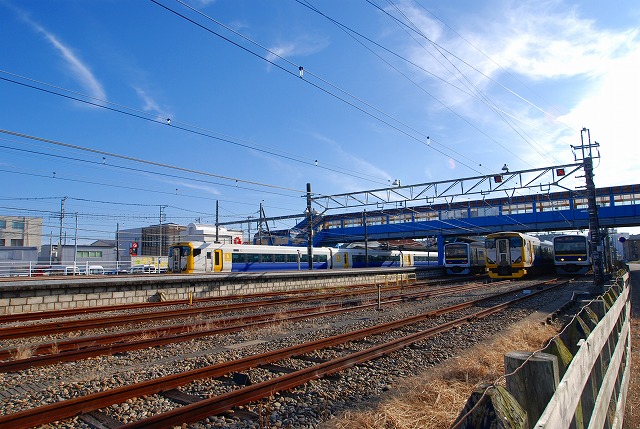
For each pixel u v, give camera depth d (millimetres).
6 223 66625
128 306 16875
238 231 63000
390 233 49500
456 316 13484
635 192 40000
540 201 44406
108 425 4914
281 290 25594
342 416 5188
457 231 46625
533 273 38594
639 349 9938
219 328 10773
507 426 2229
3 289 14914
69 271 40031
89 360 7973
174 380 6180
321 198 32938
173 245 32156
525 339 9984
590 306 5461
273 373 7148
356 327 11617
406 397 5684
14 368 7219
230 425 4957
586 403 3684
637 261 116375
